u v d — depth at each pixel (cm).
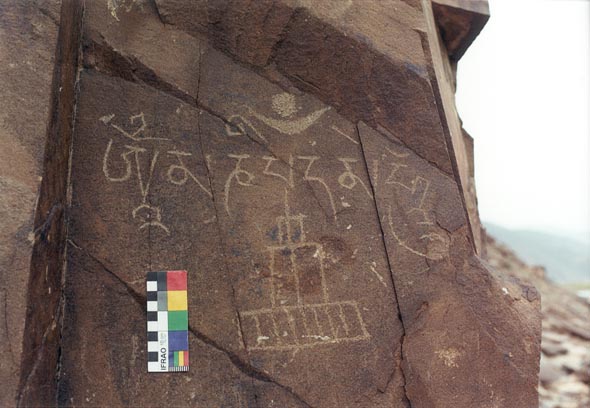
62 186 193
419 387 202
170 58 213
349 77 220
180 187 204
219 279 200
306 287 204
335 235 209
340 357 200
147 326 194
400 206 214
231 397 193
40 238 172
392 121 220
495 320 211
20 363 158
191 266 199
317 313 202
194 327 196
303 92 219
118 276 195
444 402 202
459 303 210
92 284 194
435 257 212
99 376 189
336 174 214
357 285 206
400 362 203
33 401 165
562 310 629
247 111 214
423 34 227
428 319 207
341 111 220
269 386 195
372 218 212
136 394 190
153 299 196
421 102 221
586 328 562
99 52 211
